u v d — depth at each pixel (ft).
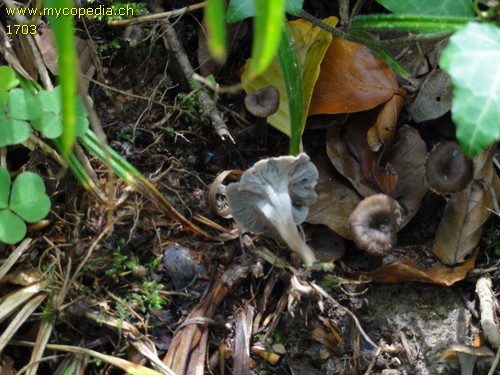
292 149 1.65
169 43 1.77
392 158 1.70
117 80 1.78
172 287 1.63
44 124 1.59
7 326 1.58
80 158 1.63
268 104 1.66
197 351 1.57
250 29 1.79
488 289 1.63
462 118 1.40
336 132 1.71
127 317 1.59
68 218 1.65
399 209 1.58
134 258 1.63
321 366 1.61
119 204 1.65
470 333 1.62
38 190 1.56
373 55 1.70
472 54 1.42
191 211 1.68
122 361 1.54
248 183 1.54
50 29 1.72
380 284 1.66
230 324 1.61
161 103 1.75
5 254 1.61
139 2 1.80
